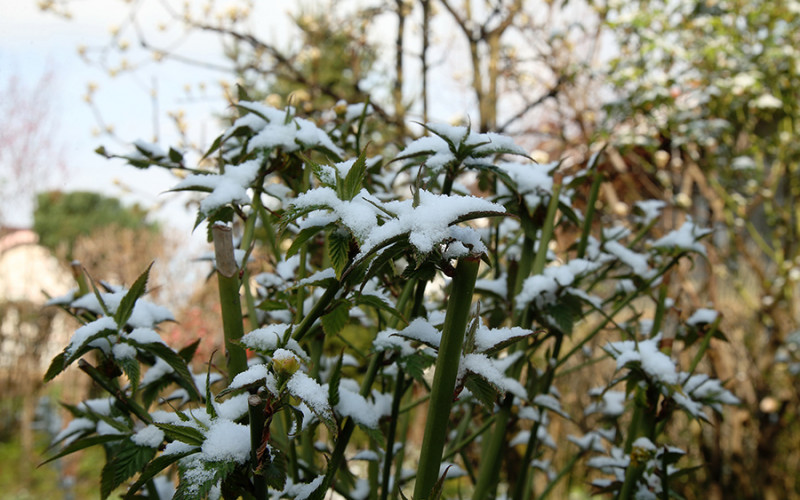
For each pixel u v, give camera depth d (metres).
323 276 0.31
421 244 0.26
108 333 0.34
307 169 0.41
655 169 1.43
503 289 0.49
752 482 1.36
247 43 1.29
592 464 0.45
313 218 0.30
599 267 0.50
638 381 0.41
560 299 0.45
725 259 1.47
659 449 0.41
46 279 3.96
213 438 0.28
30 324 3.10
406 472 0.51
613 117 1.38
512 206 0.46
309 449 0.46
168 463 0.28
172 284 2.34
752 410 1.38
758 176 1.52
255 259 0.56
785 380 1.42
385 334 0.38
